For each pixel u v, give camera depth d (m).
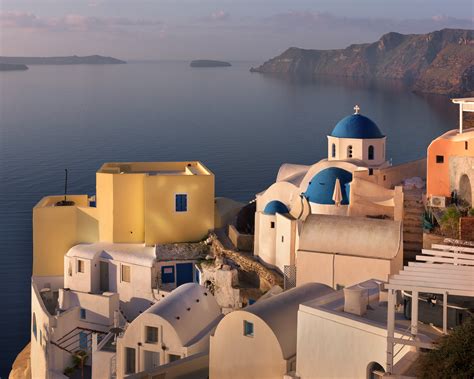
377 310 28.95
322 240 43.97
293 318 32.28
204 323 44.41
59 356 52.12
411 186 53.16
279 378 30.78
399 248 42.41
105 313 53.81
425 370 22.72
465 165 46.91
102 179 59.59
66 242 60.59
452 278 24.19
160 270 56.47
